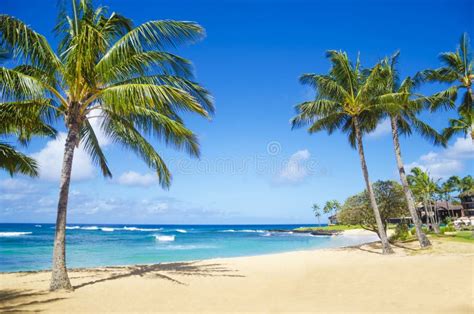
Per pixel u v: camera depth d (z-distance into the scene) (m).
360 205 26.09
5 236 58.00
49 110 11.05
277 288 9.93
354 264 14.29
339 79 19.22
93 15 10.69
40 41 9.46
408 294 8.34
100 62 9.64
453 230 36.19
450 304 7.17
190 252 29.97
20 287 10.04
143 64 10.25
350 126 20.56
